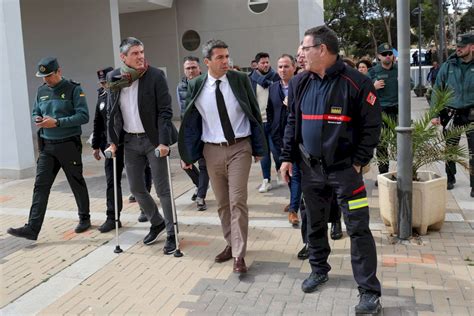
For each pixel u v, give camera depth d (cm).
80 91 569
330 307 386
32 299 422
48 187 565
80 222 596
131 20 1808
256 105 460
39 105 570
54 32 1473
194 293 421
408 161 509
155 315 387
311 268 440
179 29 1770
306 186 396
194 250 519
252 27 1697
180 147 463
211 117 454
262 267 466
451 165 712
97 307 404
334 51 360
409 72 502
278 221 601
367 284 368
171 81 1797
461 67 664
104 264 491
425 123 534
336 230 526
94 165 1045
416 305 382
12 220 662
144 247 534
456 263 457
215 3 1723
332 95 363
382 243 514
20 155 906
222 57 441
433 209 525
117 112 507
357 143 367
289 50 1673
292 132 400
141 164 522
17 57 903
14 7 901
